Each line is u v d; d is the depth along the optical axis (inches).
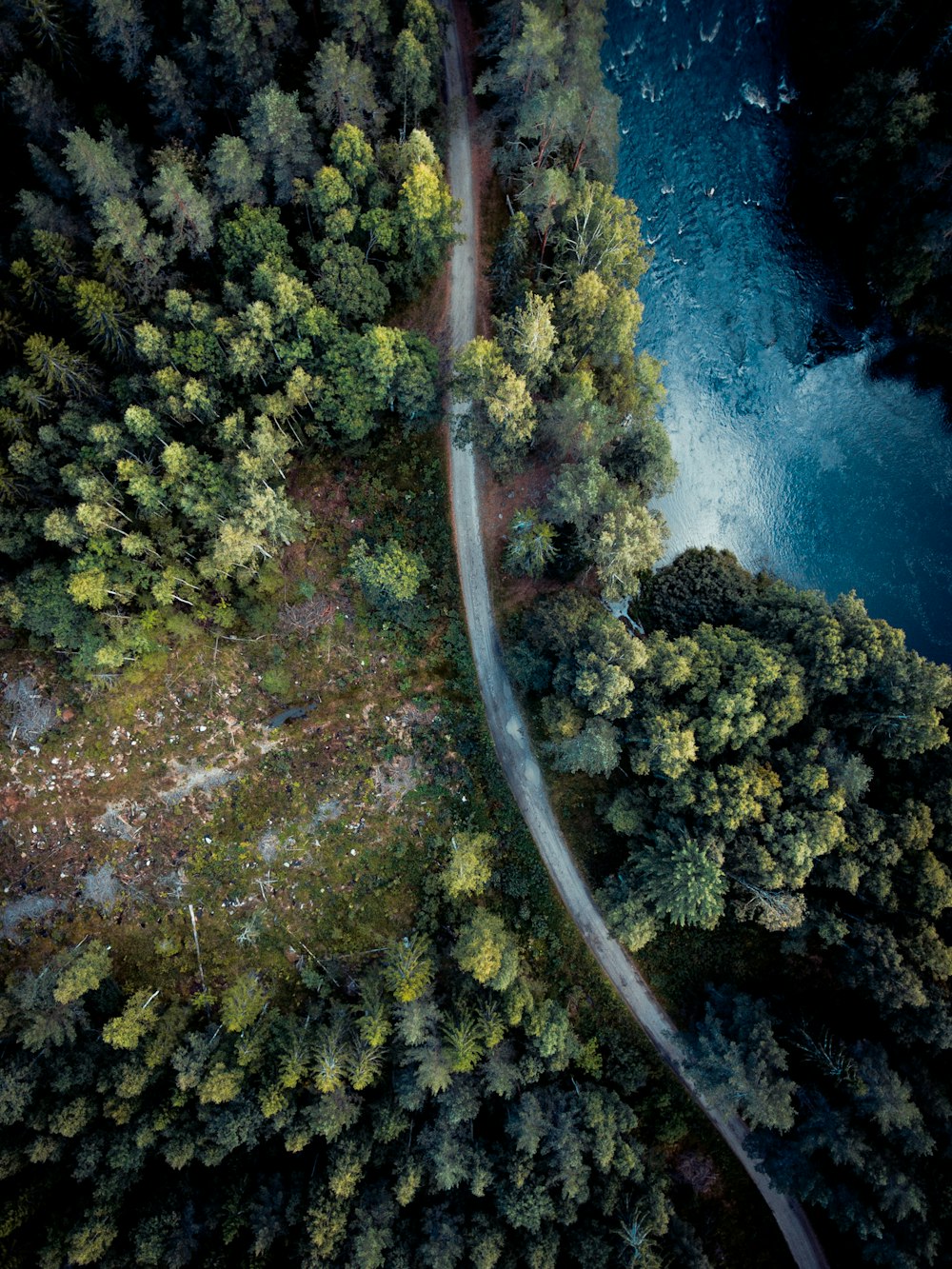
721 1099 2427.4
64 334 2313.0
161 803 2618.1
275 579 2677.2
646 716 2449.6
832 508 3152.1
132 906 2573.8
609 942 2751.0
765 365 3189.0
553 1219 2342.5
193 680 2655.0
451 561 2847.0
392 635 2787.9
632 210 2768.2
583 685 2368.4
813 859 2374.5
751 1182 2677.2
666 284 3184.1
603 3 2600.9
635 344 3161.9
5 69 2269.9
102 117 2454.5
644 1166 2556.6
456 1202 2380.7
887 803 2450.8
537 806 2775.6
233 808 2647.6
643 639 2881.4
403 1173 2299.5
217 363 2369.6
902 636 2438.5
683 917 2418.8
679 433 3144.7
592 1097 2406.5
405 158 2477.9
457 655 2810.0
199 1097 2320.4
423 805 2731.3
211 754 2652.6
